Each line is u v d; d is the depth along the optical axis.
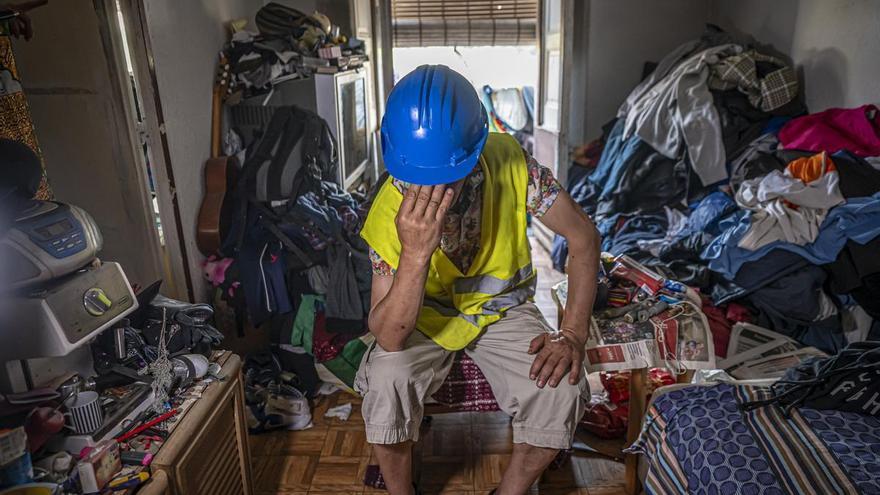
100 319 1.15
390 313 1.28
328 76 2.74
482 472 1.79
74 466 1.06
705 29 4.00
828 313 2.18
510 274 1.48
